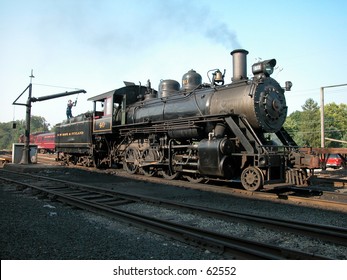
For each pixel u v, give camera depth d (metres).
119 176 12.75
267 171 8.73
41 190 8.37
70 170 15.18
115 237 4.80
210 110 10.30
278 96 9.89
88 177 12.61
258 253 3.85
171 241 4.70
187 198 8.03
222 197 8.18
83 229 5.22
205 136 10.70
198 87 11.44
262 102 9.29
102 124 15.23
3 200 7.49
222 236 4.55
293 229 5.01
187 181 11.10
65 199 7.36
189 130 10.66
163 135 12.09
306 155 8.78
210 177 10.23
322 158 16.12
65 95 18.02
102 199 7.62
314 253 4.12
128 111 14.38
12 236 4.76
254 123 9.24
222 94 10.14
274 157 8.76
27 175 12.39
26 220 5.70
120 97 15.07
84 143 16.95
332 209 6.78
